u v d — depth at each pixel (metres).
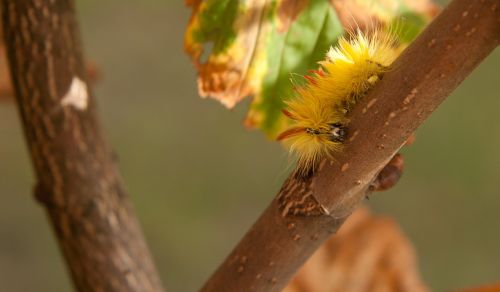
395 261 0.64
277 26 0.53
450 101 1.52
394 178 0.47
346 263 0.64
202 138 1.48
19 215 1.38
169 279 1.34
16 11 0.56
